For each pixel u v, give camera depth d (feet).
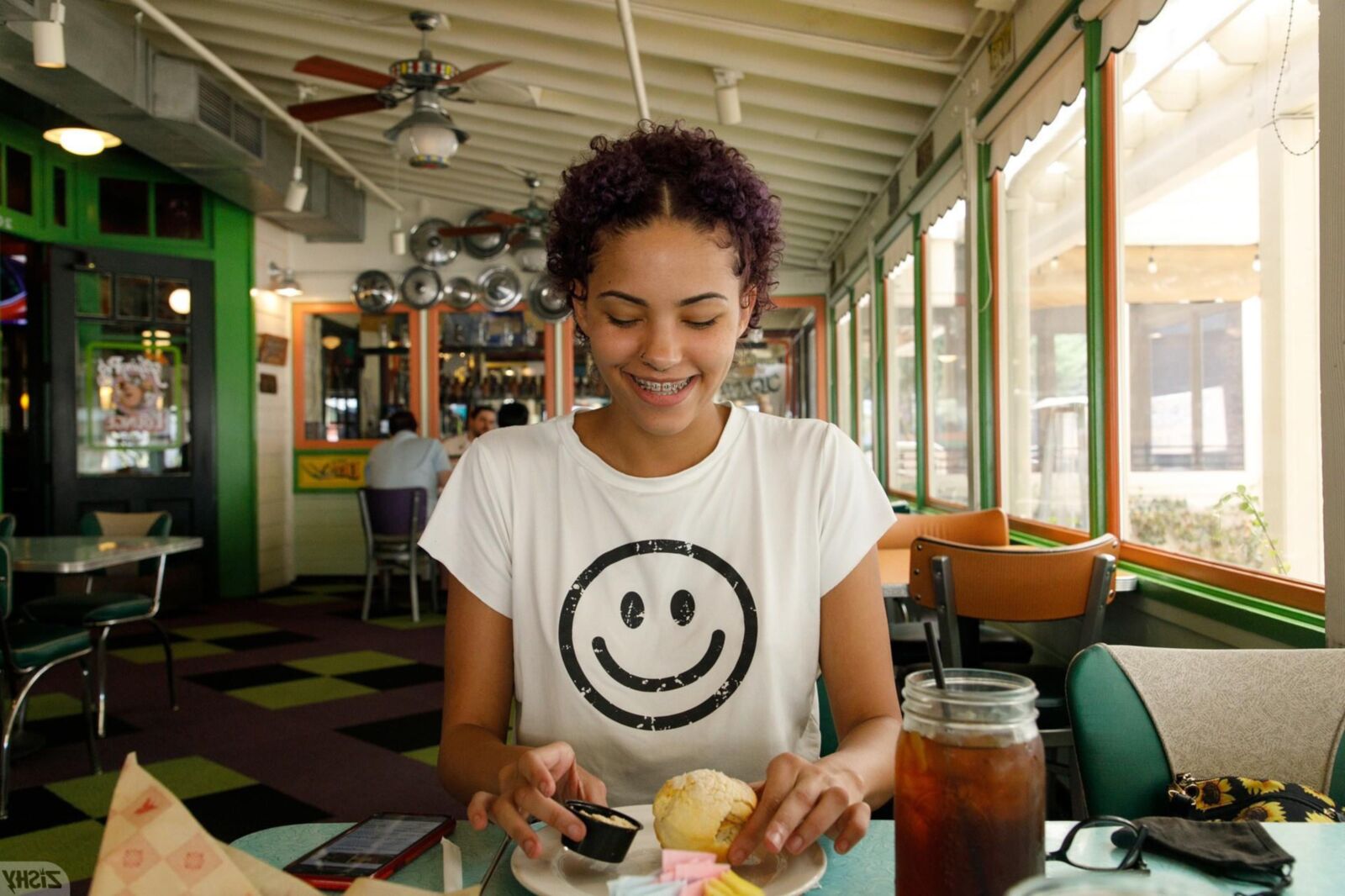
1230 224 7.83
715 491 3.86
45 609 13.51
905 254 18.62
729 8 13.17
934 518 11.79
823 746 5.20
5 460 22.03
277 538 27.14
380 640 19.71
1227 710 4.40
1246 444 7.80
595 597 3.81
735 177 3.35
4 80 16.83
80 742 12.90
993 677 2.52
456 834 3.37
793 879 2.76
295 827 3.46
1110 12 9.41
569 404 27.96
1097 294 10.11
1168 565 8.84
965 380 15.05
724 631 3.76
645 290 3.28
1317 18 6.49
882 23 13.56
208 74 18.69
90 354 22.17
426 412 28.09
